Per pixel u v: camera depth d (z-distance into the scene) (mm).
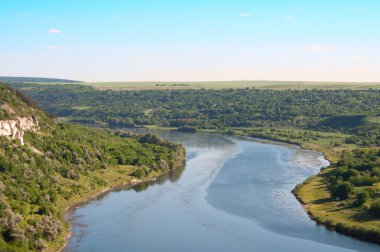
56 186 122812
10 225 86938
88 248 92562
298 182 150500
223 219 111875
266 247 94875
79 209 117750
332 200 124500
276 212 117938
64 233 98125
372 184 131750
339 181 134875
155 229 104125
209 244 96062
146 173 156250
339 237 100625
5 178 109875
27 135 141375
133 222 108500
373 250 93625
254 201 127688
